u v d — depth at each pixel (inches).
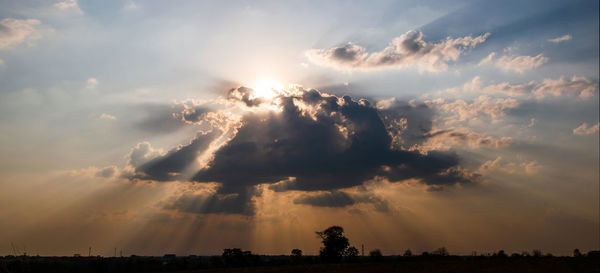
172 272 3307.1
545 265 2470.5
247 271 3053.6
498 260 3031.5
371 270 2709.2
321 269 2960.1
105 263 3538.4
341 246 4729.3
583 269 2202.3
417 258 4584.2
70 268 3267.7
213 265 4653.1
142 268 3784.5
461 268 2522.1
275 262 4990.2
